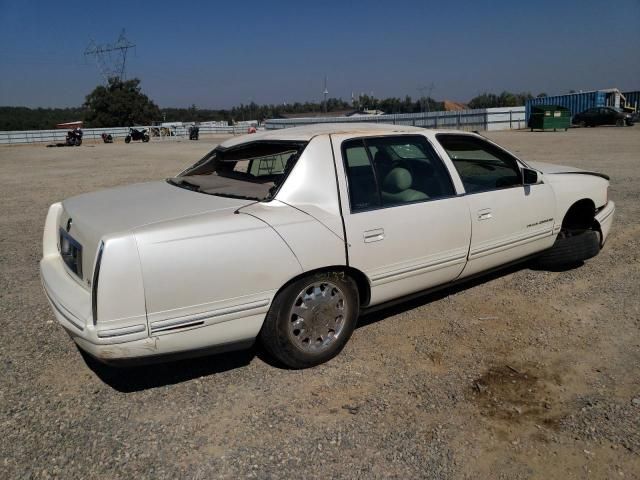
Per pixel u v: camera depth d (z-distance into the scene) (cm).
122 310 281
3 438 285
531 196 467
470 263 427
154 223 304
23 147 4188
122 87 8006
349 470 259
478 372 346
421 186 402
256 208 332
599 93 4025
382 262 366
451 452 271
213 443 280
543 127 3198
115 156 2592
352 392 325
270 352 340
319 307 346
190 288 293
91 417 304
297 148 363
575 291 477
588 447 272
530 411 303
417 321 423
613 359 357
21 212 958
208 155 451
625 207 809
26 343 396
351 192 360
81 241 318
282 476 256
